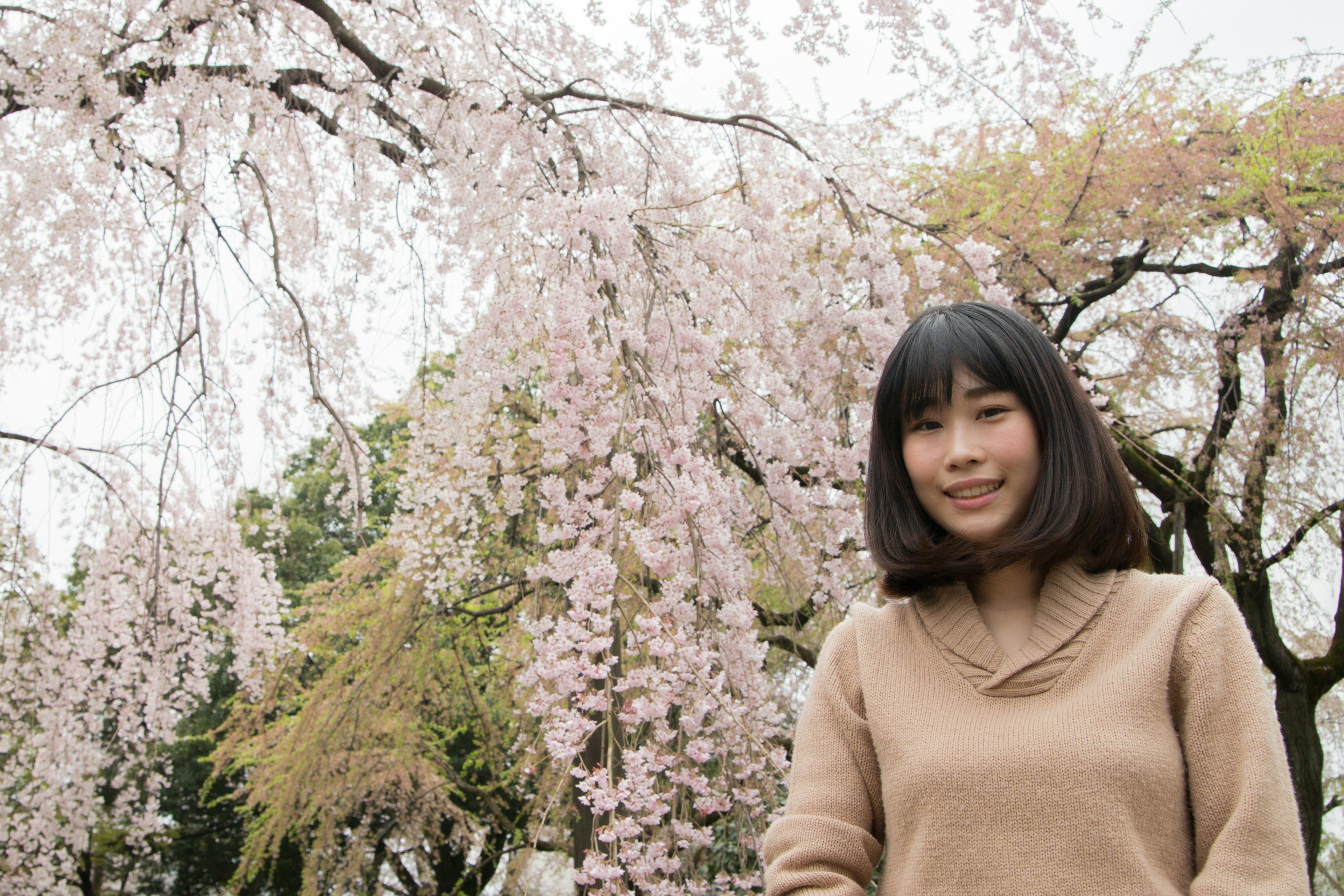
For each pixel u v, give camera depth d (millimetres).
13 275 3488
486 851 9117
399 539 4289
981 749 932
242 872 7484
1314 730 5809
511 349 3186
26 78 3232
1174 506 5246
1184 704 926
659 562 2334
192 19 3275
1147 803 869
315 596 7379
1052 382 1040
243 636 4832
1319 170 4660
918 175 5215
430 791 7980
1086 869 854
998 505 1026
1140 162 4672
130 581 4629
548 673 2221
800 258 3246
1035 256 4949
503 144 3092
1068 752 892
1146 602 978
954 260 3994
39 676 4422
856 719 1072
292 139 3715
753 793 2488
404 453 4332
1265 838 828
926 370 1058
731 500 2975
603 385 2736
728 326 3199
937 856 916
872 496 1132
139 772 4992
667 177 3279
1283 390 4895
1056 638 977
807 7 3023
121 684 4512
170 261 3543
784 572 3451
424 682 6895
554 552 2621
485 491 3850
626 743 2436
